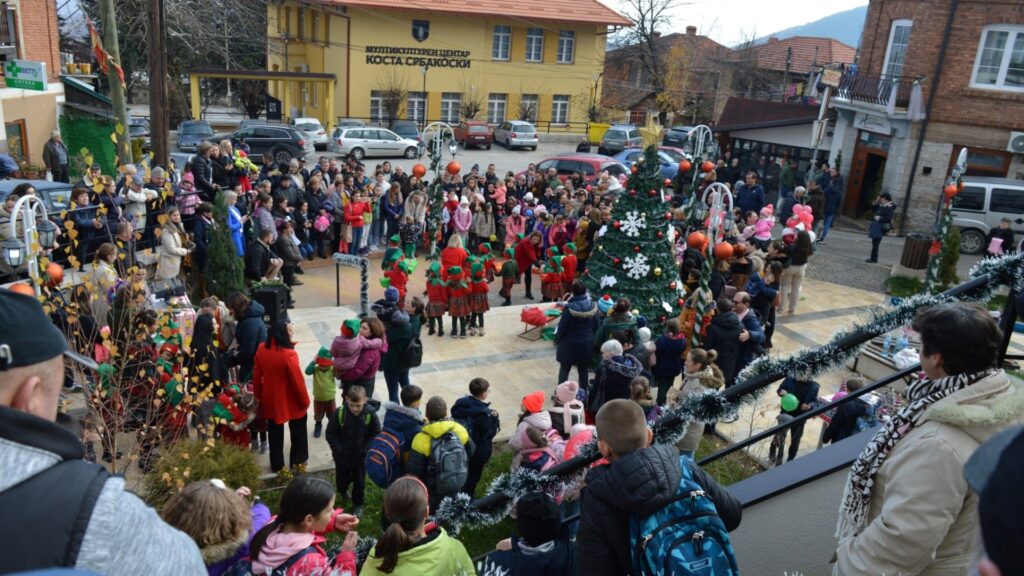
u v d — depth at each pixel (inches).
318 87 1561.3
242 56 1729.8
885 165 922.7
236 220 489.4
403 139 1322.6
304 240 621.0
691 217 598.2
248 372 319.0
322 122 1549.0
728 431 375.6
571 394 299.9
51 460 42.9
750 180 788.6
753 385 117.9
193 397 293.0
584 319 383.6
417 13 1502.2
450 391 410.6
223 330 331.0
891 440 92.1
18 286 238.4
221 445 274.4
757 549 140.9
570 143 1662.2
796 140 1061.8
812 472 145.8
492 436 271.3
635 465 94.7
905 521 83.2
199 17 1446.9
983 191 783.1
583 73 1673.2
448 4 1517.0
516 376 435.8
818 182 855.1
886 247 836.6
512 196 760.3
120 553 42.5
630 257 479.2
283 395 291.3
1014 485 35.8
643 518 93.9
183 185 517.0
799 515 139.4
